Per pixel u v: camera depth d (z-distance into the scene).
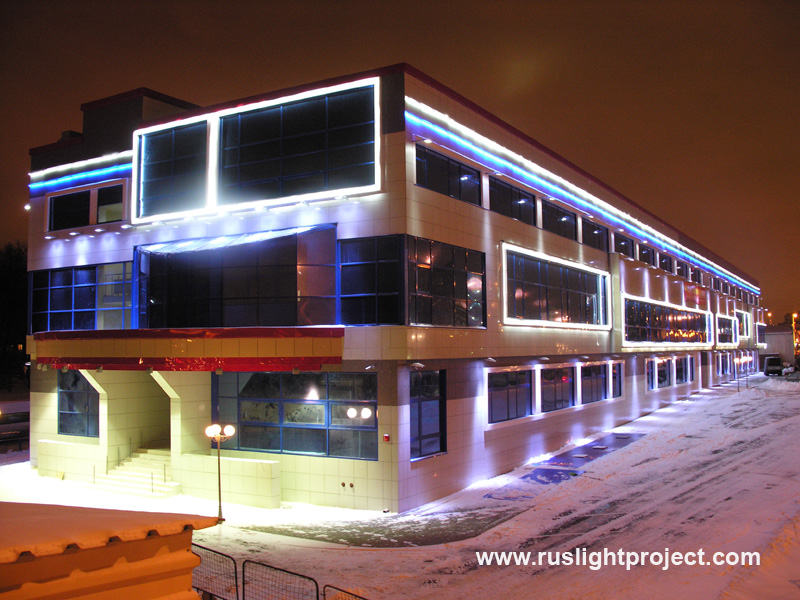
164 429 26.75
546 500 21.14
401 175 20.39
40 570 6.09
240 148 23.12
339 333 20.30
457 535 17.45
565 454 29.22
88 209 27.44
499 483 23.88
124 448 25.11
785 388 58.00
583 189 34.03
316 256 21.36
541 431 28.72
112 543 6.56
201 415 23.14
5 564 5.89
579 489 22.48
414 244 20.80
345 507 20.58
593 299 35.38
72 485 24.58
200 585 13.45
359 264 20.94
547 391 29.91
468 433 23.53
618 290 36.84
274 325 21.47
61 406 27.44
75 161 27.75
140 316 24.52
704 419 39.38
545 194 29.58
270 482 20.69
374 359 20.25
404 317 20.11
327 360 20.19
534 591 13.23
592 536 16.97
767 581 13.38
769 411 42.00
